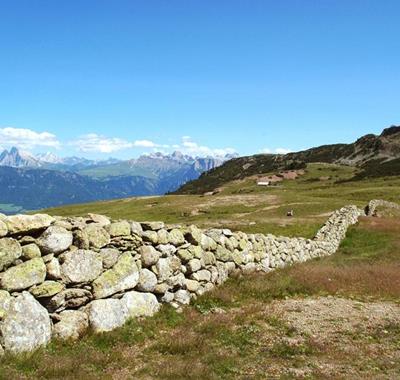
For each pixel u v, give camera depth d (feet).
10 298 29.94
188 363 31.40
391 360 34.94
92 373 29.12
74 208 397.80
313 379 30.32
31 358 29.07
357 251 111.24
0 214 30.91
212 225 175.22
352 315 47.96
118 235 40.37
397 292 60.08
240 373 30.91
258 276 64.28
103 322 36.55
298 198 300.20
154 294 44.52
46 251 33.37
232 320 43.55
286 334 40.40
